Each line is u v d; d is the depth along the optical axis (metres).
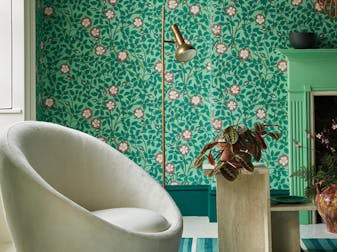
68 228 2.50
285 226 4.10
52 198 2.49
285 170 5.54
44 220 2.51
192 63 5.73
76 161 3.20
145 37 5.77
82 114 5.77
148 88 5.77
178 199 5.73
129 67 5.77
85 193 3.21
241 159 3.72
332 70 5.44
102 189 3.24
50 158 3.06
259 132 3.85
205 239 4.76
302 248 4.44
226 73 5.57
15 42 5.20
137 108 5.77
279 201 3.97
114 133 5.76
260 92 5.56
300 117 5.46
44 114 5.77
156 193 3.19
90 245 2.51
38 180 2.52
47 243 2.53
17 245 2.66
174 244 2.78
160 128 5.75
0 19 5.21
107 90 5.77
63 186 3.13
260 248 3.96
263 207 3.96
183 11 5.74
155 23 5.76
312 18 5.55
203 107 5.73
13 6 5.20
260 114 5.56
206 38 5.73
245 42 5.56
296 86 5.46
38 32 5.56
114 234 2.52
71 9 5.77
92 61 5.77
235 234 3.97
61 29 5.77
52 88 5.77
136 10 5.77
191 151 5.74
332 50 5.31
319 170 5.13
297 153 5.46
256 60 5.56
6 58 5.21
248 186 3.98
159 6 5.76
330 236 4.88
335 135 5.65
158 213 3.08
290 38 5.43
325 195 4.98
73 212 2.49
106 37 5.77
